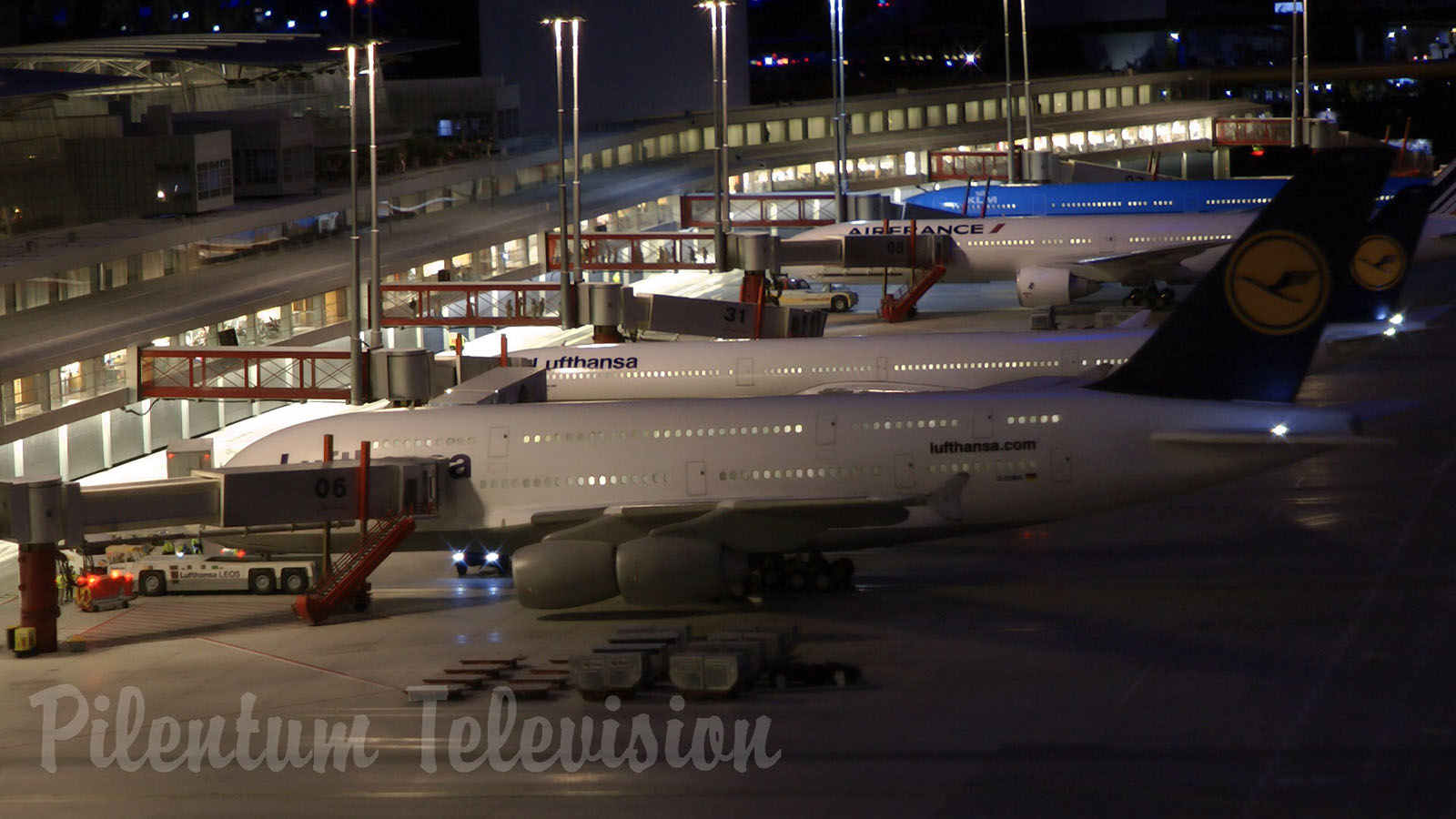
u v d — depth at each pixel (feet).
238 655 172.76
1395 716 135.74
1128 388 187.42
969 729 137.28
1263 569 187.52
